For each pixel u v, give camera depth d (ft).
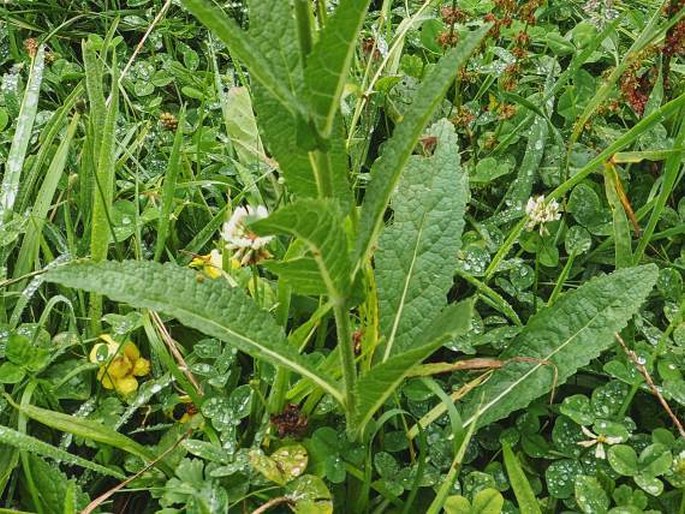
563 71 1.93
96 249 1.37
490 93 1.79
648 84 1.70
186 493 1.14
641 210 1.51
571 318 1.18
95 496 1.24
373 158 1.74
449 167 1.23
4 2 2.01
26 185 1.58
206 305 1.00
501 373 1.20
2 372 1.25
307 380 1.21
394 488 1.17
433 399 1.28
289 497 1.12
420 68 1.84
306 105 0.84
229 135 1.64
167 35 2.02
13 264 1.53
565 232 1.54
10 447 1.21
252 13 0.96
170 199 1.44
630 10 1.95
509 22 1.69
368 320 1.19
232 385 1.31
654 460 1.17
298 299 1.38
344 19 0.81
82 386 1.32
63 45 2.04
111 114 1.39
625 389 1.26
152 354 1.35
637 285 1.17
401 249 1.19
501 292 1.48
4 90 1.83
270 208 1.58
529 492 1.09
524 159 1.62
